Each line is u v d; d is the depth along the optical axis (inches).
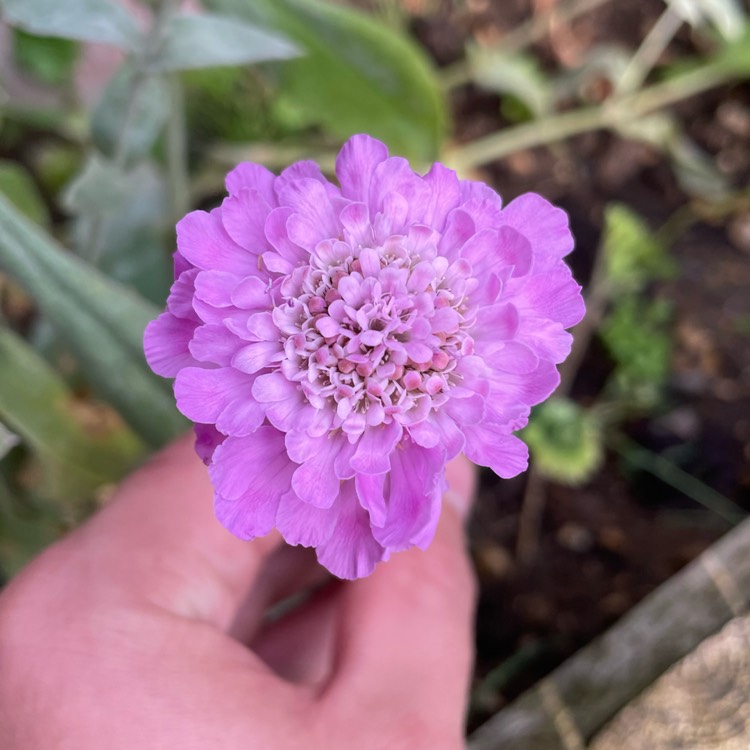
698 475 9.3
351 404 3.7
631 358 9.5
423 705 4.5
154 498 4.8
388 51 7.3
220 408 3.6
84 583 4.3
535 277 3.8
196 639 4.2
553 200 10.5
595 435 9.2
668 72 10.5
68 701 3.9
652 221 10.4
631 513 9.2
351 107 7.9
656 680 7.4
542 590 8.9
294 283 3.7
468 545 9.1
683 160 10.1
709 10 8.8
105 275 8.1
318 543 3.6
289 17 7.3
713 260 10.2
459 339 3.8
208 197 9.5
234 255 3.8
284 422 3.6
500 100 10.6
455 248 3.9
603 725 7.4
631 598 8.8
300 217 3.7
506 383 3.8
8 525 7.1
